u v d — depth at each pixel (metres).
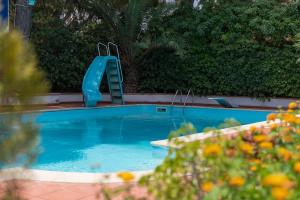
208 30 14.43
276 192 1.75
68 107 12.45
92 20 15.29
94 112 12.62
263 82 13.74
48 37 13.79
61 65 14.05
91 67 13.52
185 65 14.90
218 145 2.51
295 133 3.23
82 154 7.73
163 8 14.84
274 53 13.52
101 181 3.00
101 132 10.11
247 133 3.04
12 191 2.32
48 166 6.79
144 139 9.28
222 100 13.01
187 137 2.96
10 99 2.21
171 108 13.62
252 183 2.14
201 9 14.97
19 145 2.27
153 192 2.36
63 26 14.43
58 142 8.86
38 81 2.26
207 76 14.66
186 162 2.52
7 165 2.30
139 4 14.18
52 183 4.45
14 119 2.24
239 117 12.72
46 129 10.38
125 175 2.31
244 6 14.34
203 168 2.46
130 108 13.62
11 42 2.20
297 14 13.65
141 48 14.76
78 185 4.39
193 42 14.81
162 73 15.23
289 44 13.63
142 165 6.83
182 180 2.58
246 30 14.00
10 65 2.17
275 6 14.09
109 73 14.24
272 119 3.60
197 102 15.13
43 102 2.32
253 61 13.82
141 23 14.66
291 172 2.22
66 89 14.87
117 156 7.54
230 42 14.13
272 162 2.48
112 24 14.47
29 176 2.38
